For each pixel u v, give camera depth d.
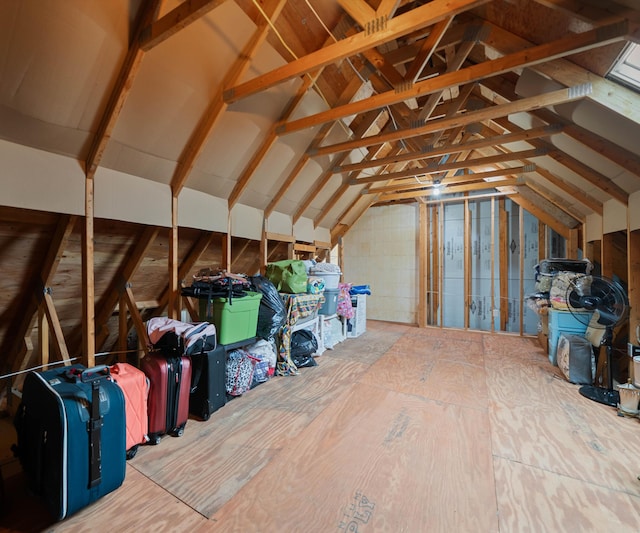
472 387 3.04
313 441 2.10
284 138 3.35
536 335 5.28
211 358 2.46
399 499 1.58
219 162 3.02
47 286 2.43
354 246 7.05
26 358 2.71
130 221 2.48
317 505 1.54
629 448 2.02
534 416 2.46
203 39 2.13
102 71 1.90
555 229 4.96
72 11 1.62
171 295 2.86
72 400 1.47
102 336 3.20
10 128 1.79
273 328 3.15
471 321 5.95
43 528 1.41
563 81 2.19
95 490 1.51
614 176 3.01
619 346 3.43
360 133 4.02
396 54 3.18
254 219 3.93
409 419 2.40
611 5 1.64
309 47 2.93
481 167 5.42
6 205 1.81
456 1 1.55
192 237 3.45
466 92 3.23
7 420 2.64
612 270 3.74
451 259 6.09
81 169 2.16
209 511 1.50
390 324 6.43
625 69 1.99
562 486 1.67
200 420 2.40
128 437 1.88
